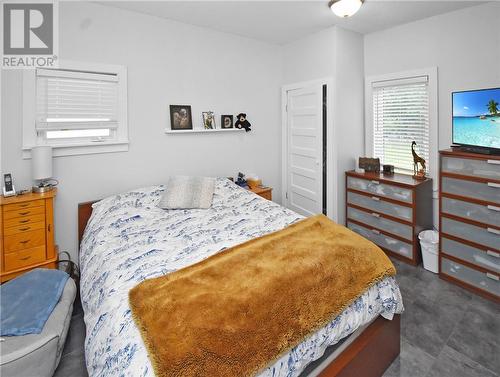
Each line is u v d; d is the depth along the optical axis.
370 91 3.58
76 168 2.66
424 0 2.64
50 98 2.51
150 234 2.09
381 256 1.68
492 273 2.29
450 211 2.55
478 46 2.72
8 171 2.36
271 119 3.99
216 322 1.10
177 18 3.00
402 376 1.63
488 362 1.71
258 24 3.18
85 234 2.43
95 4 2.62
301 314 1.22
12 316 1.59
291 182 4.06
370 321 1.59
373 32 3.48
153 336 1.05
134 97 2.89
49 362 1.49
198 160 3.38
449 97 2.95
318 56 3.46
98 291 1.51
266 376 1.09
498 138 2.25
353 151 3.59
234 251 1.67
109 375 1.04
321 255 1.55
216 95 3.43
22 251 2.22
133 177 2.95
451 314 2.16
